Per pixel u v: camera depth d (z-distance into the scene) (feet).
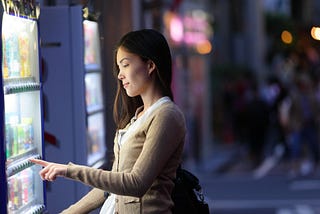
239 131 81.97
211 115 97.04
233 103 96.07
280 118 79.66
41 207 18.79
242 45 123.95
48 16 25.07
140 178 15.84
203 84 82.28
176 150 16.58
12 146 17.74
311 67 120.88
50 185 24.70
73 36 25.07
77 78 25.08
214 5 114.42
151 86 16.81
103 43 29.63
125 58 16.76
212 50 103.86
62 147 25.18
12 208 17.49
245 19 124.47
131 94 16.90
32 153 18.72
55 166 16.14
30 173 18.79
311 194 56.39
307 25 128.26
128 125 17.29
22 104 18.94
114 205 17.15
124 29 32.19
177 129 16.28
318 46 127.34
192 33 78.48
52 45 25.13
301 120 69.05
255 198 54.95
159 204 16.42
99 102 28.17
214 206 51.31
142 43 16.63
